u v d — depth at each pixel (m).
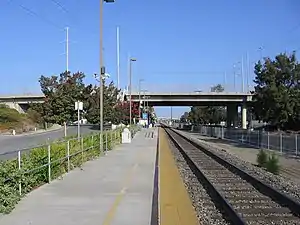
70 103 40.75
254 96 60.34
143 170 19.56
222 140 63.12
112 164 22.03
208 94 98.38
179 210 12.88
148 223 9.62
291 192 17.20
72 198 12.50
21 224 9.37
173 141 54.00
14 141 45.59
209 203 14.19
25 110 105.12
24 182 12.81
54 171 16.67
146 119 112.94
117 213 10.59
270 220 11.79
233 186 18.14
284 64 58.03
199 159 30.97
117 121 68.44
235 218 11.33
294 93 57.19
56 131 67.88
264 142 44.03
